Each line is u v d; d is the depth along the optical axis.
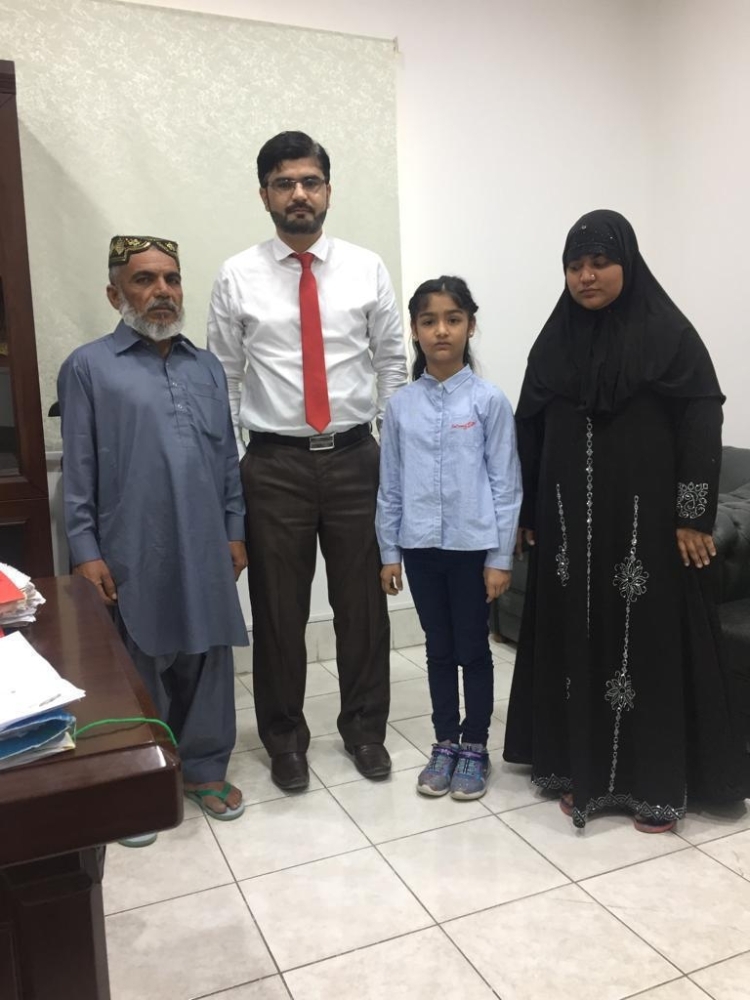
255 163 2.79
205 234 2.77
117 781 0.74
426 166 3.08
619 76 3.35
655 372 1.79
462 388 2.01
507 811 2.03
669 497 1.84
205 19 2.67
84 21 2.54
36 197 2.56
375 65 2.90
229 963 1.52
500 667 3.00
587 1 3.25
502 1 3.11
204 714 2.07
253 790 2.19
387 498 2.10
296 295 2.10
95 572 1.97
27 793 0.71
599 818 2.00
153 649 1.99
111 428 1.95
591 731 1.94
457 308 1.96
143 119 2.65
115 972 1.51
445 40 3.04
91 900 0.82
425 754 2.36
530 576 2.07
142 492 1.95
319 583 3.14
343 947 1.56
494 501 2.00
